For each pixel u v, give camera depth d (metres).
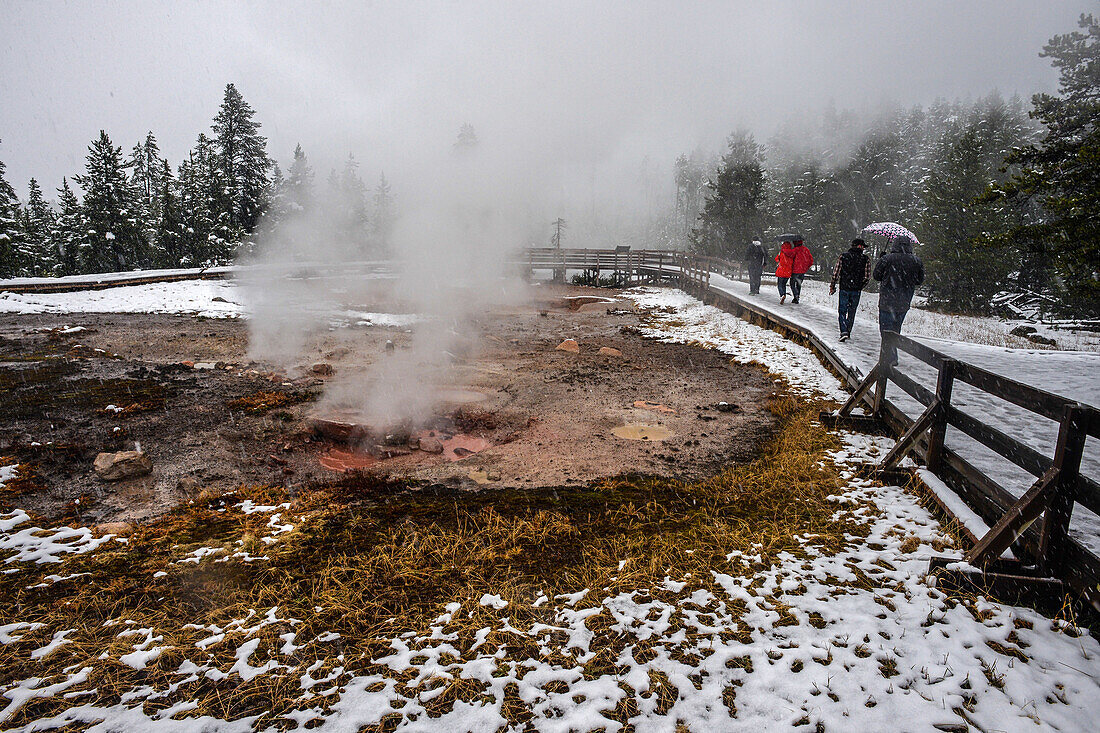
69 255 34.94
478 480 5.16
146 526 4.25
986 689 2.52
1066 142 13.70
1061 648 2.79
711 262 27.61
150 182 43.34
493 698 2.49
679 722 2.35
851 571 3.55
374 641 2.88
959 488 4.42
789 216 40.94
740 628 2.99
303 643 2.87
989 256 24.08
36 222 41.03
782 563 3.66
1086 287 13.59
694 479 5.26
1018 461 3.60
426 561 3.65
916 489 4.68
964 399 7.14
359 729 2.32
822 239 38.44
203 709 2.43
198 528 4.19
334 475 5.31
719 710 2.42
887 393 7.38
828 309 14.49
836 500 4.63
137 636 2.94
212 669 2.69
